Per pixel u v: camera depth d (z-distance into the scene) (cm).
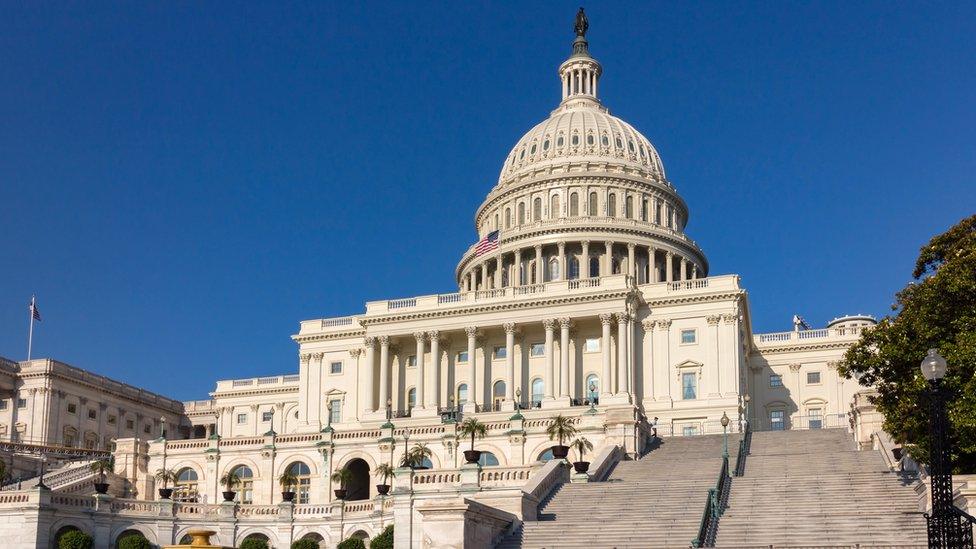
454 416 9138
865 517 4178
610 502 4719
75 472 7506
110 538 6081
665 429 9319
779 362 10969
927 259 4819
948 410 4075
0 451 7769
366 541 5881
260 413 12550
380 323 10444
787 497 4612
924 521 4028
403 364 10612
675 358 9775
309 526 6366
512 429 6875
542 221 12938
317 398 10725
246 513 6481
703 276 13588
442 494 5297
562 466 5275
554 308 9925
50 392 10819
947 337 4362
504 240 12875
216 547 3375
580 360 10056
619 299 9725
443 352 10494
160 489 6794
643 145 14175
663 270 12950
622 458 6225
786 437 6844
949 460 2627
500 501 4444
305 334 10875
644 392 9744
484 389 10212
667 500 4678
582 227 12600
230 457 7550
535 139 14200
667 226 13538
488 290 10319
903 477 4716
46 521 5778
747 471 5472
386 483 6744
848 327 10956
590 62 15125
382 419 10031
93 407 11488
